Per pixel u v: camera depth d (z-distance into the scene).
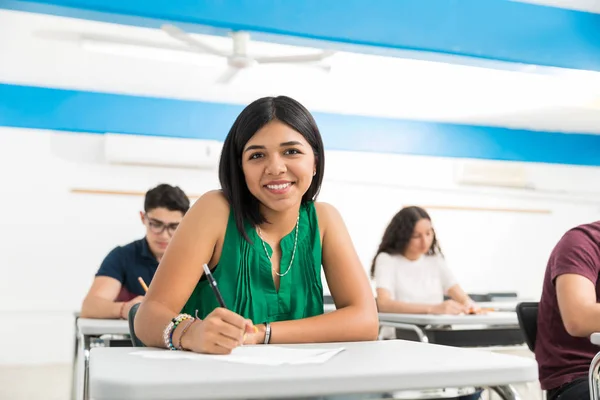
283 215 1.45
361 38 3.22
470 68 5.23
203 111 6.06
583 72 3.74
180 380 0.77
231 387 0.78
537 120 6.90
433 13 3.34
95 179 6.76
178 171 7.05
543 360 1.72
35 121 5.54
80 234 6.67
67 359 6.53
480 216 8.23
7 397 4.50
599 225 1.75
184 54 4.45
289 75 5.44
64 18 4.25
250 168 1.36
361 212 7.74
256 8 3.07
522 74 5.34
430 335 2.79
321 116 6.49
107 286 2.79
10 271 6.44
